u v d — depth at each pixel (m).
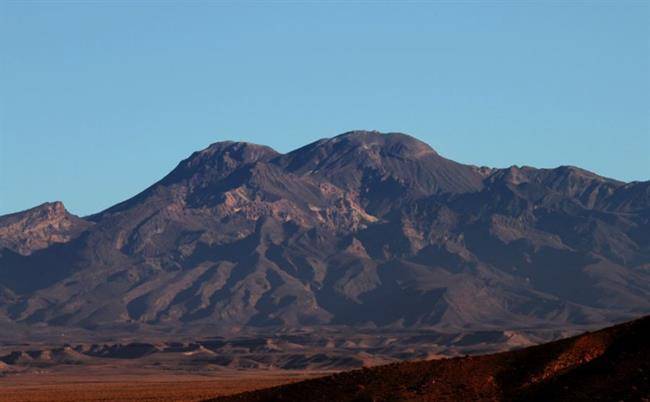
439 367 170.50
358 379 173.00
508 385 162.75
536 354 167.50
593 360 162.12
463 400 160.88
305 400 171.75
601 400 150.88
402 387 166.62
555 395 156.00
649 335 162.12
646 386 150.88
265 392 179.75
